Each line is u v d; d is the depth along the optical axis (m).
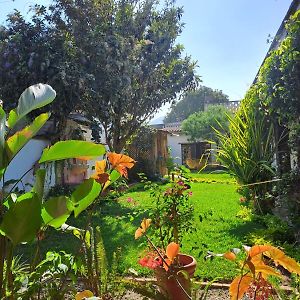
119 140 12.34
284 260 1.44
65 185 8.92
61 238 5.43
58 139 8.88
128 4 11.49
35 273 2.21
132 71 10.45
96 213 7.25
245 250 1.62
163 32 12.66
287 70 5.40
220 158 8.55
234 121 8.50
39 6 9.29
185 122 26.33
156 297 2.11
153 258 2.78
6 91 8.54
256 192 7.78
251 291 1.56
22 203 1.94
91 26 9.59
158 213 3.88
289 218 5.91
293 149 6.35
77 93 8.34
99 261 2.75
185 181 4.22
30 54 8.22
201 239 5.49
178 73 13.25
